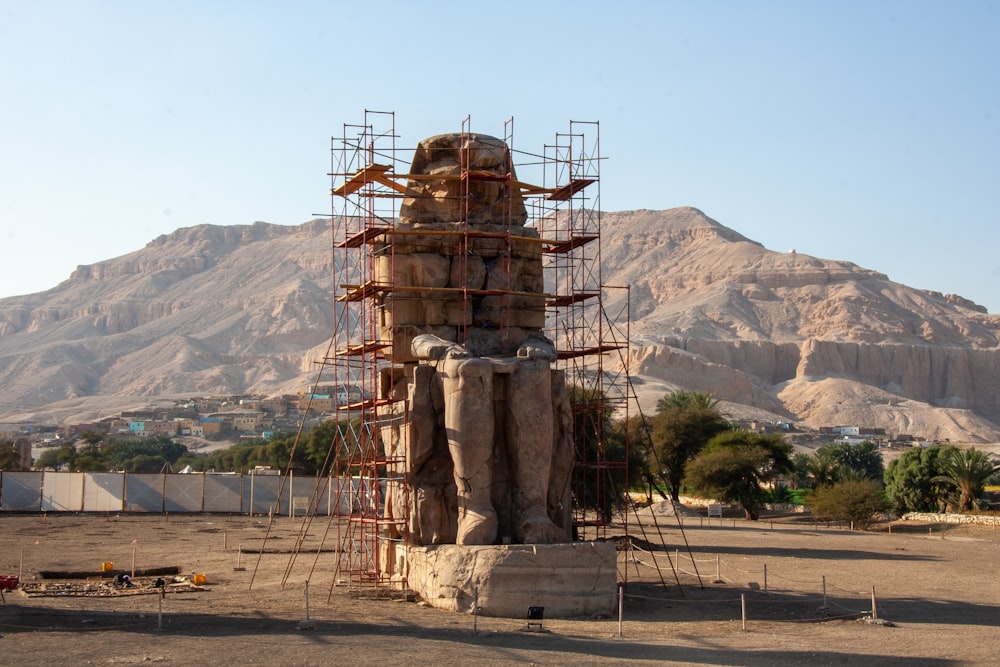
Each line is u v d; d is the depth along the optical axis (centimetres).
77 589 2577
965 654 1897
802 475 10600
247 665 1611
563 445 2494
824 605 2519
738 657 1823
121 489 6334
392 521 2500
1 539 4234
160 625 1942
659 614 2364
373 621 2070
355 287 2667
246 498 6562
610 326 3297
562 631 2030
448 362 2372
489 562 2188
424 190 2694
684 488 8950
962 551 4472
